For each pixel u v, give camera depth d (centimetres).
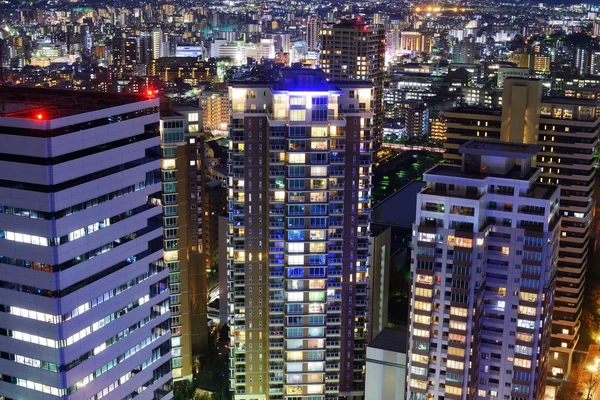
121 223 16862
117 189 16612
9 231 15575
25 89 18462
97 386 16862
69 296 15750
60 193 15175
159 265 18312
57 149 14925
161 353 18812
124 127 16562
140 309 17825
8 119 14862
